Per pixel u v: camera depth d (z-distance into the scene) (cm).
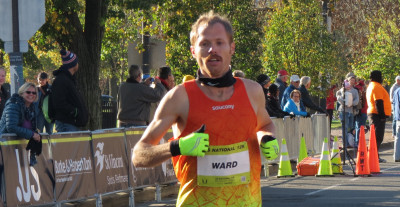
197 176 357
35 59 2998
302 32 2403
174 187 1145
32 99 851
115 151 982
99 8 1648
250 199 364
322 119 1723
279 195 1073
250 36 2450
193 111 353
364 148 1336
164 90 1201
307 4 2422
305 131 1598
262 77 1427
